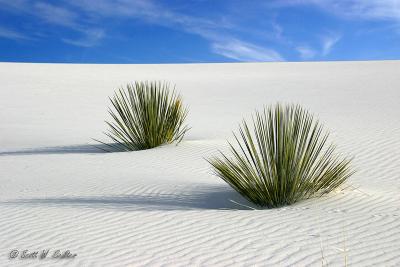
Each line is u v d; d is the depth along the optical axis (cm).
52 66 4366
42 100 2675
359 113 1800
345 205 609
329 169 691
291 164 641
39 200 735
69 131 1794
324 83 3011
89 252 463
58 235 520
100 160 1123
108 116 2191
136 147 1279
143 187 793
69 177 936
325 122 1591
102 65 4659
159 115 1283
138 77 3697
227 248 461
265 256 438
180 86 3175
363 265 410
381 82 2850
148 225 542
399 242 458
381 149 1119
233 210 606
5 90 2975
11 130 1848
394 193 690
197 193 736
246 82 3294
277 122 649
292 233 495
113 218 579
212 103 2448
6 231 546
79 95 2850
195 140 1342
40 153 1310
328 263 417
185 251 457
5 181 945
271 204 646
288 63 4822
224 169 671
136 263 431
